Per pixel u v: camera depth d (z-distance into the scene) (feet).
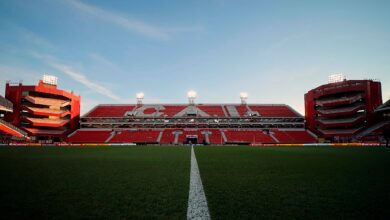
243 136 201.87
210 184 17.46
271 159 41.98
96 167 28.63
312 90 211.61
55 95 203.92
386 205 11.79
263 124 218.59
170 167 28.73
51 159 40.98
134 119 222.07
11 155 51.55
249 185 17.08
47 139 192.75
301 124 219.00
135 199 13.01
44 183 17.60
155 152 67.46
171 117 221.05
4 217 9.92
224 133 207.31
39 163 33.58
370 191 15.05
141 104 253.44
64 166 29.66
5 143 155.12
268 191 15.05
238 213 10.52
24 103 192.75
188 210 10.99
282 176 21.34
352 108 187.73
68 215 10.25
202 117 221.05
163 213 10.55
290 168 27.66
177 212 10.69
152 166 29.89
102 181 18.65
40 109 192.24
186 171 24.88
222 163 34.06
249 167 28.73
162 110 238.07
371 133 165.17
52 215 10.23
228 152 68.03
